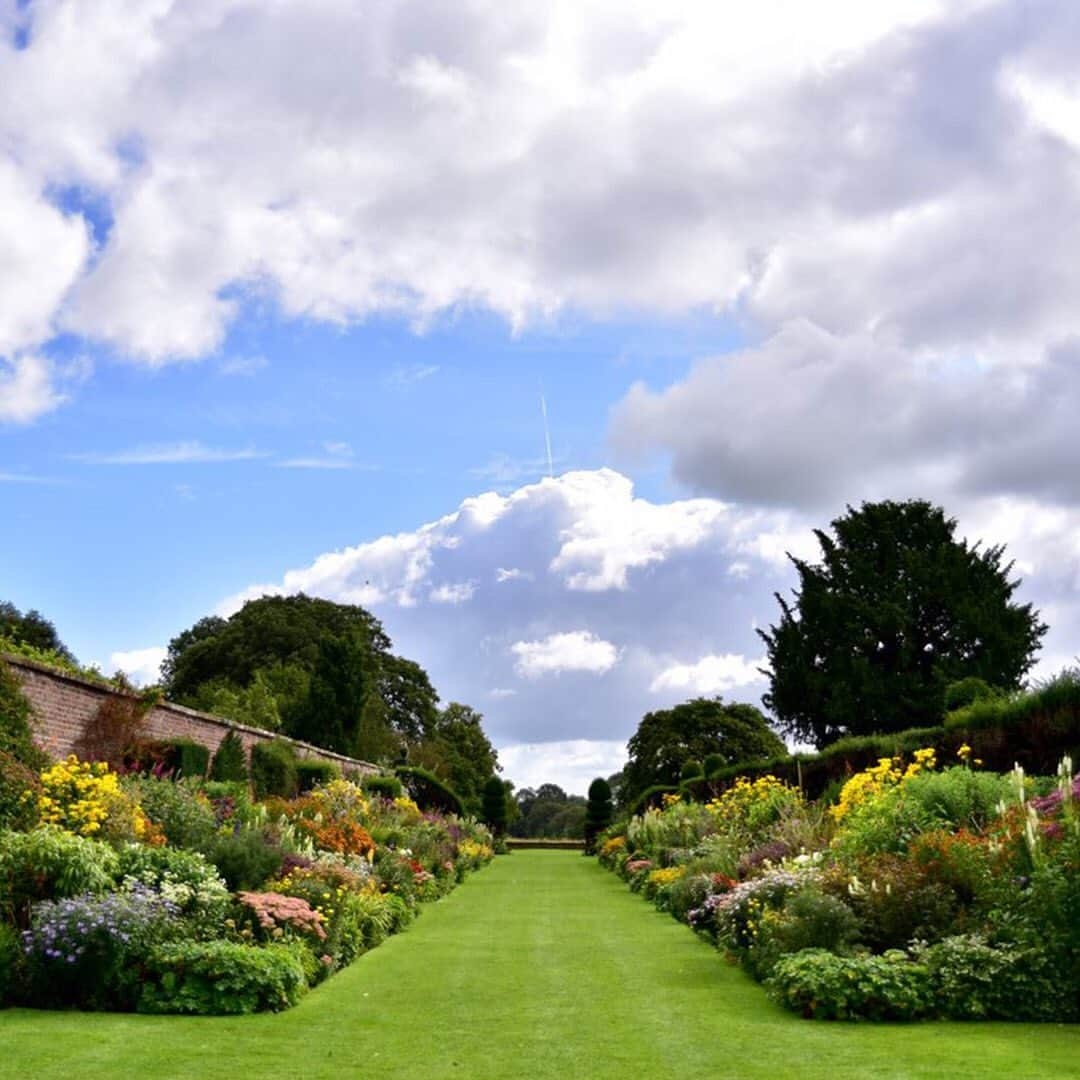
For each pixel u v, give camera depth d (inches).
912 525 1339.8
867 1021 301.7
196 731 790.5
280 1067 253.8
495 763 2228.1
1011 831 343.9
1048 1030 284.7
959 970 305.6
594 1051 273.4
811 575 1341.0
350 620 1942.7
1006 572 1318.9
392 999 347.3
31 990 310.7
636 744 2096.5
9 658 544.7
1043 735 548.7
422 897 694.5
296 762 985.5
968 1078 236.7
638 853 942.4
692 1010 325.7
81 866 343.0
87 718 629.9
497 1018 316.8
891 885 348.5
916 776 501.7
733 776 1049.5
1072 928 299.0
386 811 950.4
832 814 557.6
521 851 1846.7
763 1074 245.9
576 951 463.2
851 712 1261.1
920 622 1285.7
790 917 360.5
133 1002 314.7
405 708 2020.2
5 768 403.9
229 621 1942.7
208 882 378.9
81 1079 237.8
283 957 341.7
